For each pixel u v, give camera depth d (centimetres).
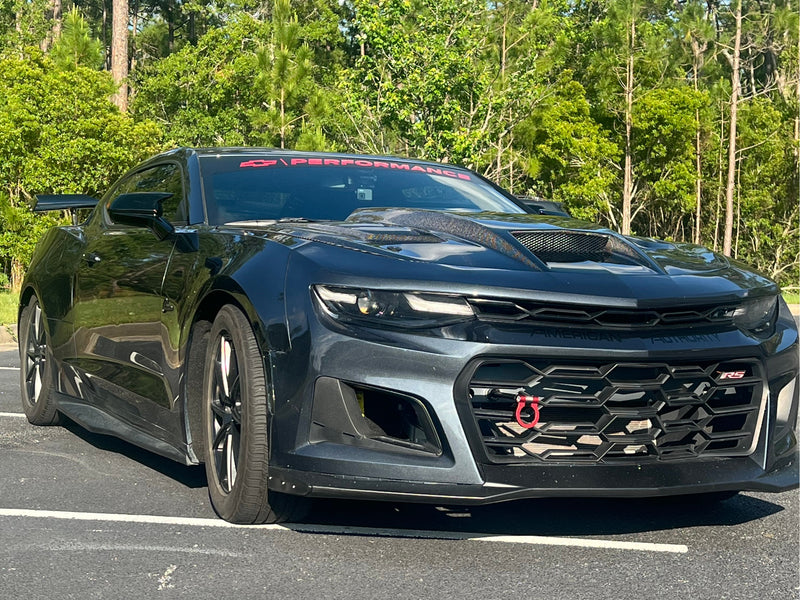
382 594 296
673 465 336
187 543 345
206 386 382
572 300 328
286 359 335
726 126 4403
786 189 4444
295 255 350
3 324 1166
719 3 5072
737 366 349
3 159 1950
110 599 292
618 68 4103
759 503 416
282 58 2886
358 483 321
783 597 299
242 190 450
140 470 459
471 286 327
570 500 411
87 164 1978
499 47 3067
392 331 325
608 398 327
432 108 2564
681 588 306
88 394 512
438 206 463
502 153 3206
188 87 3784
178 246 418
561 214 503
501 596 296
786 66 4697
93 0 6153
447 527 368
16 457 487
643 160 4178
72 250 538
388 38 2553
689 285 351
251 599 292
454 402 319
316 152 504
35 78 2000
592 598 296
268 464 340
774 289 379
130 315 449
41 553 335
